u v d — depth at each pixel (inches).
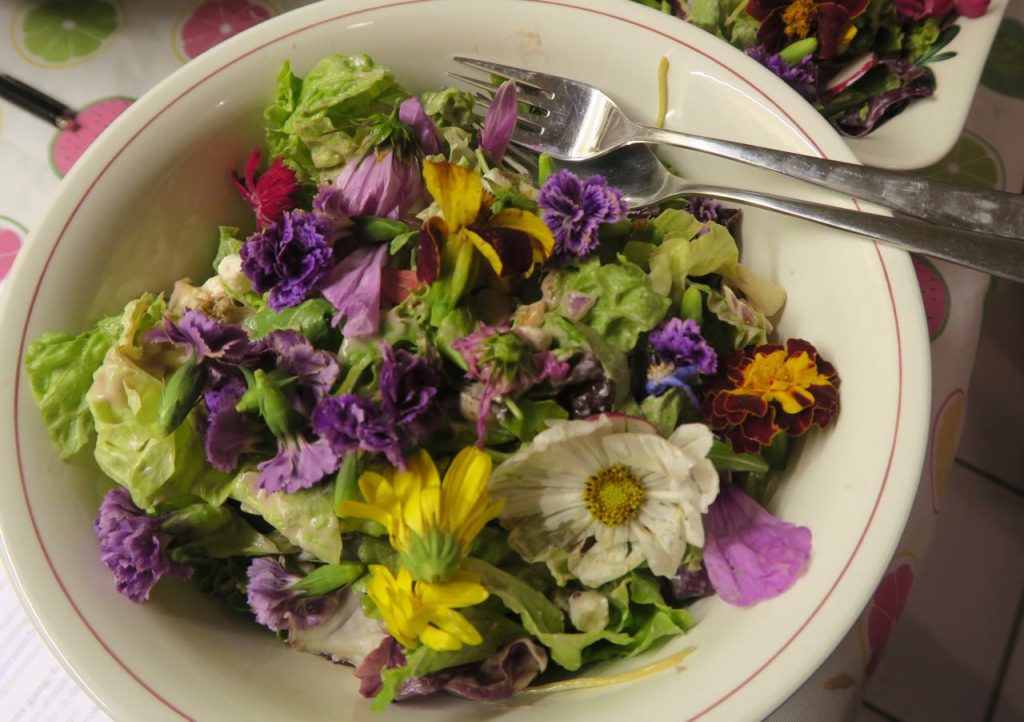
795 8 18.8
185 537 15.0
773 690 12.9
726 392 14.7
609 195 15.0
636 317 14.9
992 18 18.6
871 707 20.6
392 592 13.9
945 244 14.2
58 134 20.6
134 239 16.1
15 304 15.1
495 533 14.9
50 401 15.0
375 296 15.1
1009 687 20.6
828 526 13.8
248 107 16.6
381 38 16.8
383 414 14.0
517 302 15.5
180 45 21.3
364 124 16.8
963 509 21.1
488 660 14.4
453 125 17.0
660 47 16.2
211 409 14.8
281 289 14.9
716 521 14.5
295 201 16.6
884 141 17.6
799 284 15.6
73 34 21.3
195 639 14.6
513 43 16.7
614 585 14.8
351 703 14.5
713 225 15.7
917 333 14.1
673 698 13.2
